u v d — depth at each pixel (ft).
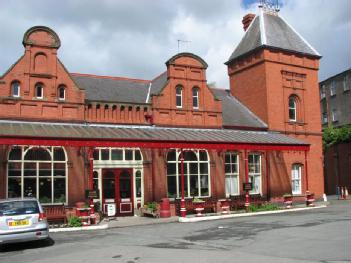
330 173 148.66
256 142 79.00
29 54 72.95
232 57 109.70
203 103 89.30
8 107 70.38
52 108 73.67
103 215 74.02
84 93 76.54
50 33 74.74
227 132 88.99
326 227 51.21
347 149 140.26
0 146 66.54
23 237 42.96
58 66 75.10
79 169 72.74
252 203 83.10
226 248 40.52
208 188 84.69
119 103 79.82
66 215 67.72
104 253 39.52
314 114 104.32
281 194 93.81
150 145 68.03
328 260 32.81
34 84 72.79
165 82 87.92
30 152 69.26
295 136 100.07
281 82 100.07
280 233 48.29
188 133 81.82
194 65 89.15
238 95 107.65
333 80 166.20
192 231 54.65
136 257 37.06
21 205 44.47
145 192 78.48
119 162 77.20
